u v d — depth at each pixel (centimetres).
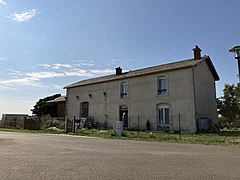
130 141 1345
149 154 825
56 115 3512
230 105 2830
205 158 747
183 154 831
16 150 891
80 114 3020
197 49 2375
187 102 2131
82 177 496
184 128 2111
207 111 2334
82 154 808
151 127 2330
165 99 2270
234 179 492
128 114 2523
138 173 535
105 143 1204
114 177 498
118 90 2661
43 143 1154
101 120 2762
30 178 484
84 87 3019
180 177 503
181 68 2191
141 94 2456
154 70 2397
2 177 490
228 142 1274
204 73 2380
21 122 2895
